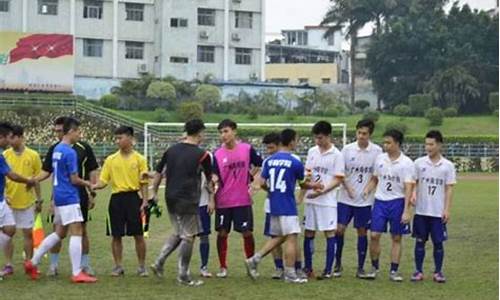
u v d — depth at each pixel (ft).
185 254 52.54
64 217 53.67
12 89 282.15
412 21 348.59
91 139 258.16
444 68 341.41
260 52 355.77
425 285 54.39
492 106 324.80
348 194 57.26
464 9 355.15
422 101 318.24
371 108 355.56
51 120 267.59
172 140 243.40
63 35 287.28
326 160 56.03
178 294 49.67
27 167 56.85
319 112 316.19
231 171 56.29
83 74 326.85
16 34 282.77
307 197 56.39
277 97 321.73
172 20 337.31
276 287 52.60
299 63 446.19
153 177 56.18
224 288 52.01
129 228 55.93
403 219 55.47
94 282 53.52
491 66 342.64
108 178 56.44
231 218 56.59
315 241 76.84
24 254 59.47
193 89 313.12
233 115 304.71
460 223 97.55
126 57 335.47
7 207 54.24
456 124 303.89
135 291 50.49
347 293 50.83
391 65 352.69
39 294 49.21
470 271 61.05
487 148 261.24
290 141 54.95
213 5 344.90
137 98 304.91
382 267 62.75
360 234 57.31
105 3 329.93
